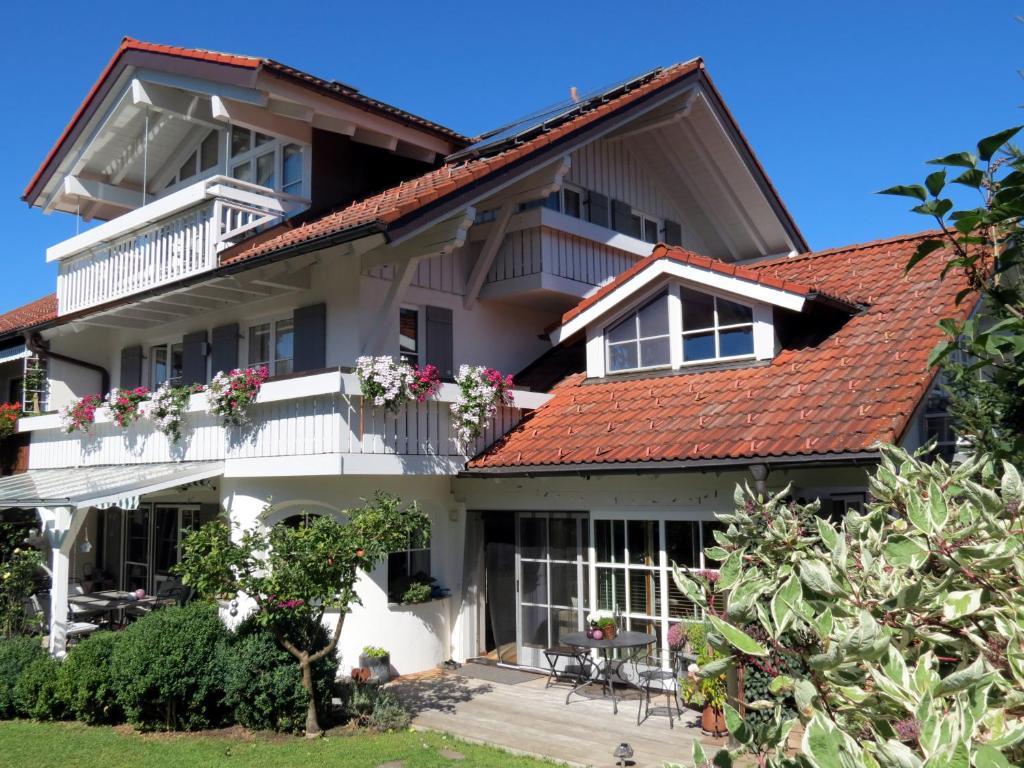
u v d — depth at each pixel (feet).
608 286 45.60
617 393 44.09
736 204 60.75
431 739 32.04
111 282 51.98
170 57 48.37
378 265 42.50
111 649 34.68
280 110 46.62
